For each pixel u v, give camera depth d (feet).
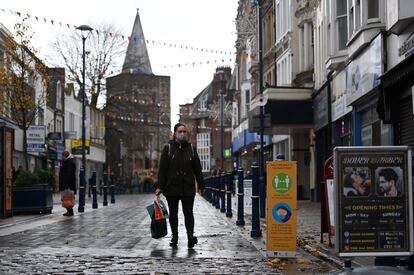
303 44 106.11
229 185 67.87
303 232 46.98
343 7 72.95
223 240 42.65
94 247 38.32
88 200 122.72
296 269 30.35
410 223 25.13
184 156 38.52
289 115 96.17
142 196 163.84
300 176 110.32
